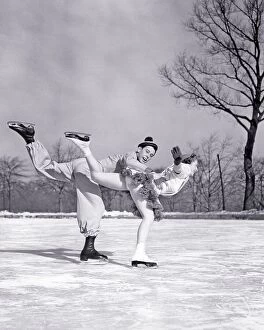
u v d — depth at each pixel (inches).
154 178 218.5
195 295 142.1
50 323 107.6
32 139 234.4
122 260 234.4
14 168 1881.2
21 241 368.8
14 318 112.7
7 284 163.0
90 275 183.9
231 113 1168.2
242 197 1658.5
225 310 121.0
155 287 156.6
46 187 1803.6
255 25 1142.3
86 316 114.5
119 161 222.1
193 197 1660.9
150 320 110.0
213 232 469.7
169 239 375.6
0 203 1893.5
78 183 228.5
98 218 229.3
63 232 494.6
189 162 217.3
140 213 213.3
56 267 209.2
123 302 131.6
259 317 113.0
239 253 267.4
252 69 1157.1
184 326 104.0
